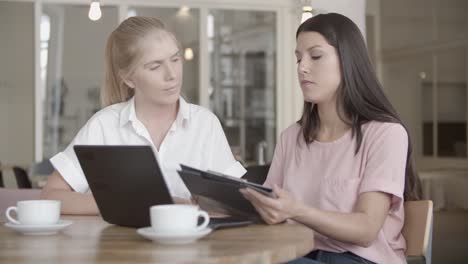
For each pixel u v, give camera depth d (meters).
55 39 8.08
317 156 2.25
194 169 1.77
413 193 2.20
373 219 1.99
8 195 3.05
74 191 2.30
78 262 1.40
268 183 2.41
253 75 8.27
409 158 2.18
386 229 2.10
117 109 2.42
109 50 2.37
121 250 1.53
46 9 8.02
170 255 1.45
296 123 2.40
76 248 1.57
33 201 1.79
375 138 2.13
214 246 1.55
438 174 7.42
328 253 2.11
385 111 2.19
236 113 8.36
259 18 8.20
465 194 7.27
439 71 8.66
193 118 2.44
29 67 8.13
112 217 1.90
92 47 8.10
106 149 1.75
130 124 2.37
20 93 8.16
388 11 9.38
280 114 8.14
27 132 8.23
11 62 8.11
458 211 6.98
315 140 2.29
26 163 8.20
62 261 1.42
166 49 2.22
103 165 1.79
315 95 2.19
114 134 2.38
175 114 2.41
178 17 8.09
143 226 1.85
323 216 1.88
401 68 9.24
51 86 8.14
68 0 7.77
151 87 2.24
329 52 2.17
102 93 2.47
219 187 1.77
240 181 1.74
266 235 1.70
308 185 2.23
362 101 2.18
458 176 7.38
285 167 2.36
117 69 2.31
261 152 8.20
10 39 8.09
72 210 2.19
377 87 2.20
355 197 2.11
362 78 2.19
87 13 8.07
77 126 8.25
